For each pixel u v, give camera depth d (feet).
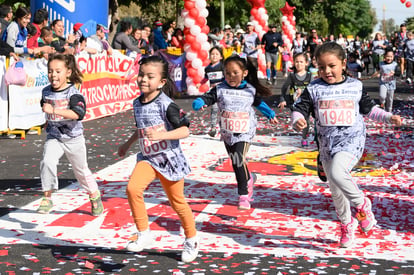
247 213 19.29
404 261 14.65
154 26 65.51
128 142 15.66
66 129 18.16
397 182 23.77
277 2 168.86
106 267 14.19
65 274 13.64
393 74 43.57
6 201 20.70
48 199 18.62
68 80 19.63
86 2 51.55
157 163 14.43
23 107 36.17
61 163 27.73
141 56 55.06
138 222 14.55
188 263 14.48
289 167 26.96
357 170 26.13
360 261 14.64
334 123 15.21
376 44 95.45
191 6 50.19
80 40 44.21
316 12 222.07
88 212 19.33
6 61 34.55
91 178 18.78
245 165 19.75
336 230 17.35
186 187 23.07
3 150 31.24
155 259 14.76
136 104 14.67
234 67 19.51
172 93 14.90
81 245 15.90
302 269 14.03
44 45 39.27
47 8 51.24
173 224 17.93
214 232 17.17
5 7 36.55
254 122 20.15
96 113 45.68
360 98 15.39
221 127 20.06
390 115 15.14
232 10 159.12
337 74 15.33
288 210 19.65
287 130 38.78
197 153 30.63
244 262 14.52
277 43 73.87
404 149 31.60
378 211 19.49
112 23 87.04
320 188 22.74
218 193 22.09
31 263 14.43
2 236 16.63
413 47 77.51
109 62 48.62
